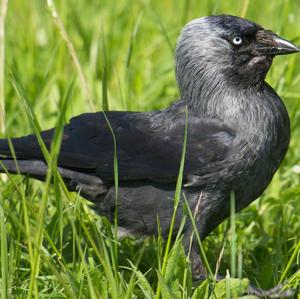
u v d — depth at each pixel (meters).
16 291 9.66
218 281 10.30
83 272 9.63
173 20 17.25
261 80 10.92
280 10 14.53
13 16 17.09
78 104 14.54
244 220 11.72
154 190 10.72
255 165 10.59
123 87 14.31
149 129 11.09
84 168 10.84
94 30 16.81
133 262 10.92
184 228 10.64
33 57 15.71
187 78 11.09
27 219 9.34
